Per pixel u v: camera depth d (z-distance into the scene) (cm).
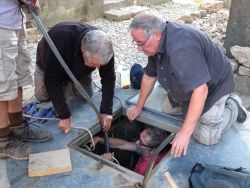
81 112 304
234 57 405
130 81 346
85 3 702
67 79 276
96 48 222
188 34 211
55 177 231
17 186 224
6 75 211
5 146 243
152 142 305
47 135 266
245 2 390
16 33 214
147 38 211
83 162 245
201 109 215
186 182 229
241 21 400
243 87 406
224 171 210
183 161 247
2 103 228
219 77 242
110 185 225
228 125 269
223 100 251
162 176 234
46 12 634
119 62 515
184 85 212
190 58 205
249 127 285
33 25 604
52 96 250
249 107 381
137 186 223
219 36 575
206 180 209
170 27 213
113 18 732
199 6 819
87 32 234
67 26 250
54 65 241
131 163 321
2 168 237
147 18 209
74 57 247
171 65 211
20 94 249
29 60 247
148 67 267
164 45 214
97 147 306
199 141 264
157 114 298
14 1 206
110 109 280
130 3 802
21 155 244
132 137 333
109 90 272
